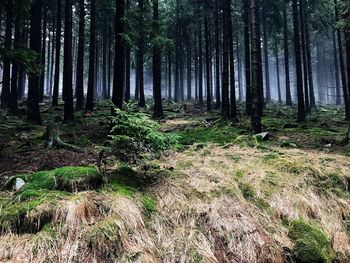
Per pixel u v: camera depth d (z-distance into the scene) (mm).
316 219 5438
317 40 47812
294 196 5719
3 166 7953
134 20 15969
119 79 11734
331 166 7109
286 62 32969
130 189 5418
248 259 4414
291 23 37438
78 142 11430
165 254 4242
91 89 22062
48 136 10789
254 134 11500
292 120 19719
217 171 6602
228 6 19203
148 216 4816
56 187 5152
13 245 3971
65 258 3867
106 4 26656
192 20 36219
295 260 4496
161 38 18156
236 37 40312
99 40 41250
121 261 3938
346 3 12852
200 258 4195
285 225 5121
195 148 8984
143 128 5719
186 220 4867
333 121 20562
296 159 7340
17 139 12188
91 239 4051
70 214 4320
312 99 31750
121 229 4246
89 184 5230
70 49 18078
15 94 19469
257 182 6074
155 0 18438
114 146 5957
